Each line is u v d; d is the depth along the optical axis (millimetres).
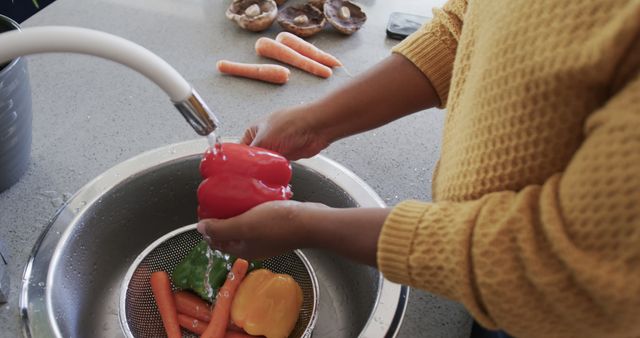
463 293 414
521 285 385
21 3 1686
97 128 908
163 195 876
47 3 1708
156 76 452
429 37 665
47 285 683
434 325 669
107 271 838
